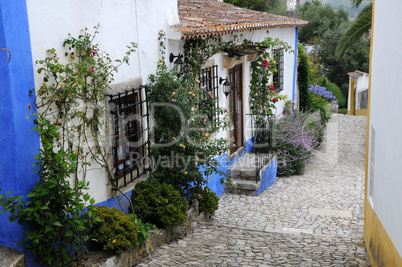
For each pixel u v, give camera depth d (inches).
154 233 238.2
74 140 205.5
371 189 246.4
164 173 280.1
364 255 242.5
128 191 253.3
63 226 185.6
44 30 189.0
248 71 447.2
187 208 270.5
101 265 196.4
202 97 310.7
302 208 355.9
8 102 171.9
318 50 1175.0
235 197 380.8
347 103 1187.3
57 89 190.7
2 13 166.1
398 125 173.2
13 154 174.6
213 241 260.1
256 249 248.1
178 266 217.5
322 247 256.2
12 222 178.4
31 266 181.0
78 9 209.9
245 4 850.8
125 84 248.1
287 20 510.3
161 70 284.5
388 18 197.8
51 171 176.1
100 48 227.1
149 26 272.1
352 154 568.7
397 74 176.4
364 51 1141.1
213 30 311.0
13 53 171.0
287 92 585.0
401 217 166.2
